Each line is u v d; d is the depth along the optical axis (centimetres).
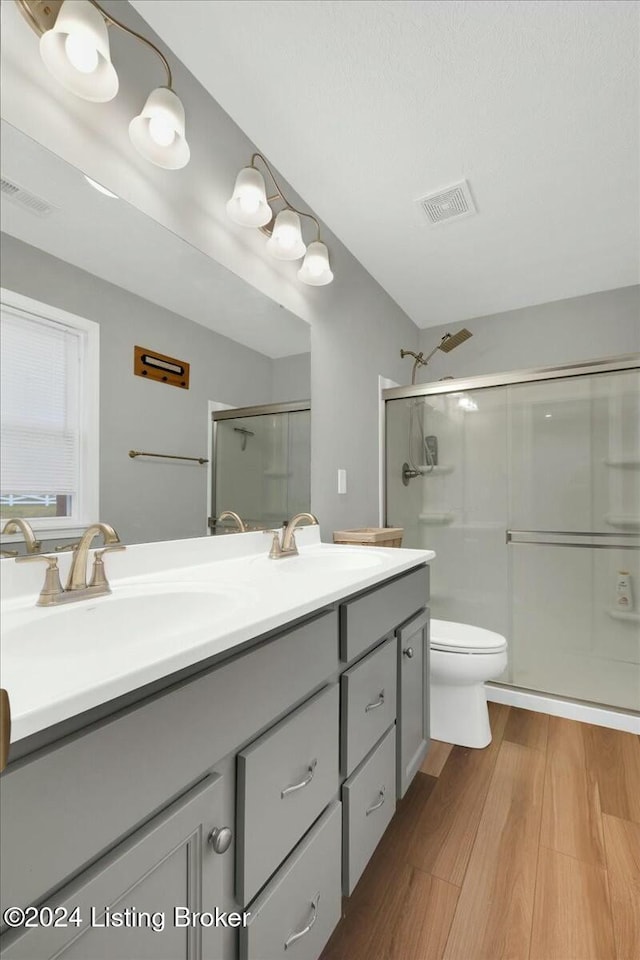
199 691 64
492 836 136
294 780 84
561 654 223
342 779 102
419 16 117
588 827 139
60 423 99
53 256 98
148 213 119
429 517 261
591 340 279
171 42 123
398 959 100
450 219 203
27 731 43
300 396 187
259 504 161
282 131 153
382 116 147
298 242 157
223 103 142
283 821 81
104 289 109
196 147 134
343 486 221
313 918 88
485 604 244
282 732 81
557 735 196
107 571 107
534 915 110
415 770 145
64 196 99
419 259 237
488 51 125
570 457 226
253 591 97
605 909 111
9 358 90
